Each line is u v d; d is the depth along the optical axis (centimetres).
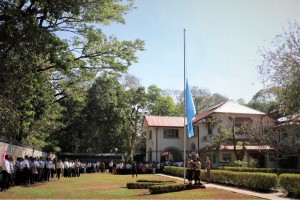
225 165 3678
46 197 1661
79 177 3472
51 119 3981
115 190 2039
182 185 2000
